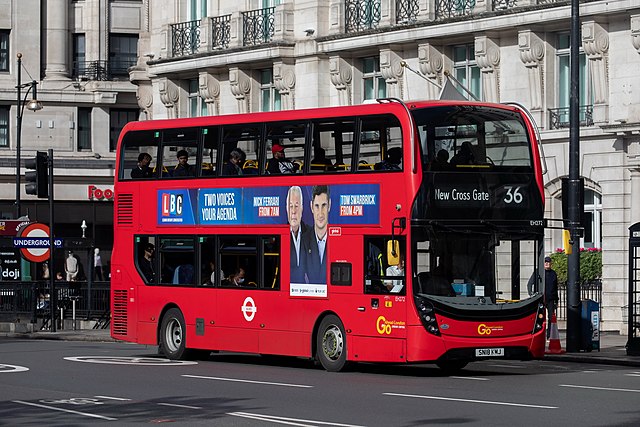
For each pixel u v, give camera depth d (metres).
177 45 51.72
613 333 37.56
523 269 25.00
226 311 28.17
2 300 45.16
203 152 28.83
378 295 24.84
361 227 25.20
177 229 29.42
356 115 25.45
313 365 28.25
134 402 20.03
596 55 38.44
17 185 54.41
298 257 26.53
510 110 25.28
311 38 46.53
